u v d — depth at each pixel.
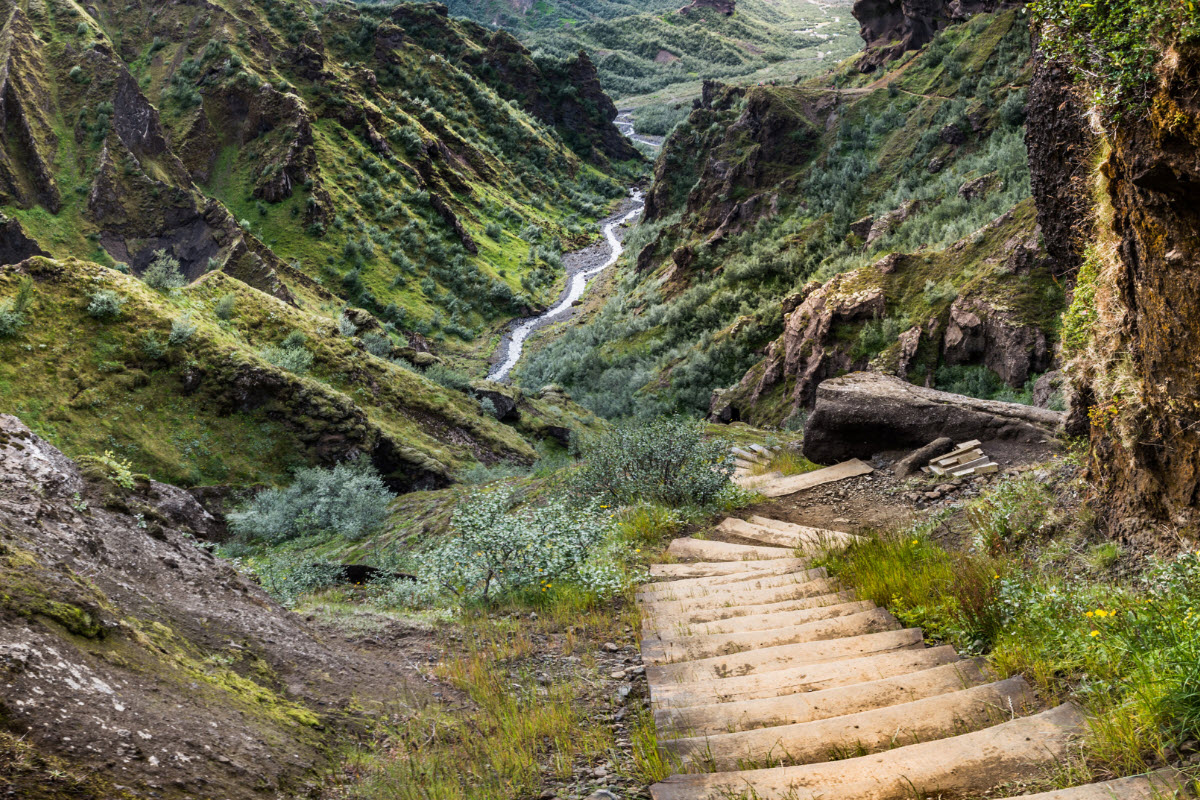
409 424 38.47
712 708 4.00
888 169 75.31
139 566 4.61
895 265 44.19
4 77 90.56
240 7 127.31
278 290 69.25
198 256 88.69
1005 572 5.39
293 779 3.17
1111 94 4.44
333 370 38.78
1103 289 5.84
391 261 105.25
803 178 82.75
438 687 4.88
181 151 108.56
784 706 3.94
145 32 125.31
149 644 3.56
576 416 52.38
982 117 70.44
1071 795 2.62
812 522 9.83
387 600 7.76
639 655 5.41
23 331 31.88
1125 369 5.39
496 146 158.62
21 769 2.30
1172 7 3.86
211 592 4.90
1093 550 5.64
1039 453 10.02
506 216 134.38
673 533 9.61
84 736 2.60
